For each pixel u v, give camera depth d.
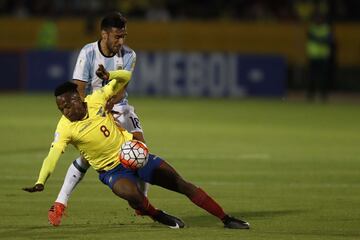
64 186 30.31
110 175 29.06
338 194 38.81
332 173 45.56
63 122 28.88
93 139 28.77
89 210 34.03
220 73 101.25
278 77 101.06
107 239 28.00
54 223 29.98
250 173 45.28
